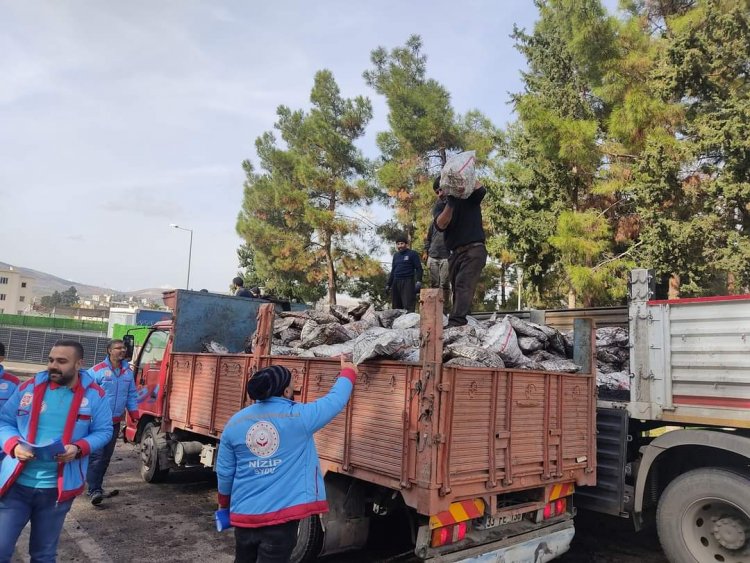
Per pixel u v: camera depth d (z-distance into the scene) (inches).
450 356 175.2
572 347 216.5
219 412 233.0
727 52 628.4
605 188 683.4
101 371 263.4
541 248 764.0
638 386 202.1
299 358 189.2
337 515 173.9
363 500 179.2
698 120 627.8
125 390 269.6
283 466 124.4
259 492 123.0
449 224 227.3
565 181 737.0
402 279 357.1
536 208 778.2
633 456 210.2
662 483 201.2
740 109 573.9
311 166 994.1
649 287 205.6
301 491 124.8
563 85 783.1
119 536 221.5
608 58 687.7
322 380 178.4
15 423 141.2
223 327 310.5
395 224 1023.0
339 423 170.2
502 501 171.5
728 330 182.4
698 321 190.1
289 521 122.3
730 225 633.6
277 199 989.2
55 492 138.4
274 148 1071.0
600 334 259.4
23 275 5132.9
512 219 765.3
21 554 197.9
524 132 794.8
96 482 264.5
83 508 258.4
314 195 1039.6
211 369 244.8
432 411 139.1
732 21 606.5
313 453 130.8
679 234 623.5
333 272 1040.2
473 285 224.5
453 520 148.8
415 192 929.5
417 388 144.0
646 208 660.7
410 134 924.6
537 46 854.5
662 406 195.8
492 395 155.6
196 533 227.1
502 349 185.3
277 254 1016.2
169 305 307.3
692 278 644.1
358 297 1109.7
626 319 284.2
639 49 695.1
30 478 135.9
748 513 171.8
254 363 211.6
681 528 186.4
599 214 714.8
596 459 199.6
